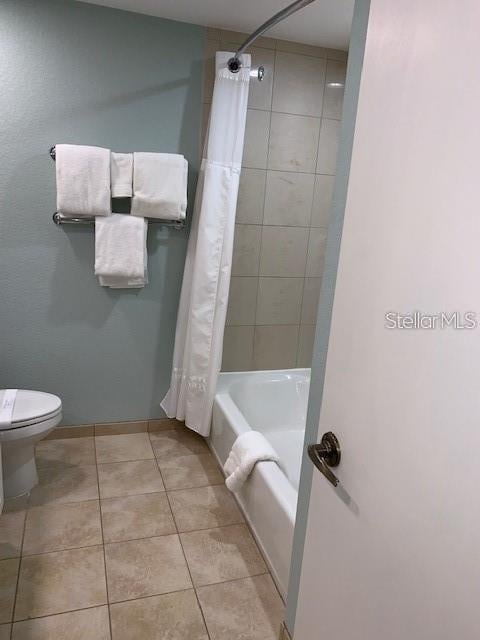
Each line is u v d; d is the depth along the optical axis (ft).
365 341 2.83
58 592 5.58
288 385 9.37
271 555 6.01
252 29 7.65
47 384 8.45
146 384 9.02
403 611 2.53
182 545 6.46
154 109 7.73
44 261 7.86
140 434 9.21
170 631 5.20
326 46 8.13
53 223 7.74
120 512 7.02
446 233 2.14
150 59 7.50
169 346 8.93
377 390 2.71
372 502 2.80
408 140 2.41
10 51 6.92
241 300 8.99
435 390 2.23
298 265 9.16
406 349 2.44
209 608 5.52
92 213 7.45
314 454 3.23
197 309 7.98
